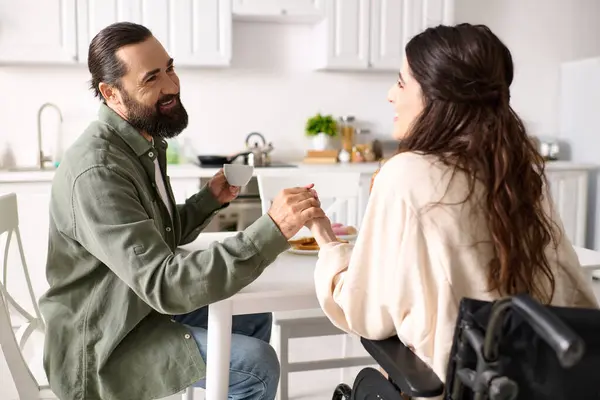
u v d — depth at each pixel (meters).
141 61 1.61
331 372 2.84
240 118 4.27
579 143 4.54
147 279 1.37
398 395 1.15
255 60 4.24
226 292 1.38
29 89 3.96
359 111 4.44
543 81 4.71
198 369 1.51
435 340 1.10
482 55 1.15
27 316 1.82
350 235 1.92
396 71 4.28
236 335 1.66
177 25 3.73
